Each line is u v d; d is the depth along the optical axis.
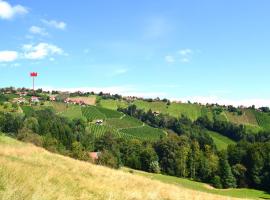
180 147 150.00
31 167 22.70
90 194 19.64
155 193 25.56
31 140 117.81
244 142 143.62
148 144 162.00
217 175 128.25
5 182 13.23
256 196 107.25
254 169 125.12
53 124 156.50
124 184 28.22
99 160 116.94
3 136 52.50
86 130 198.00
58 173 23.70
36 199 12.00
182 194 28.67
